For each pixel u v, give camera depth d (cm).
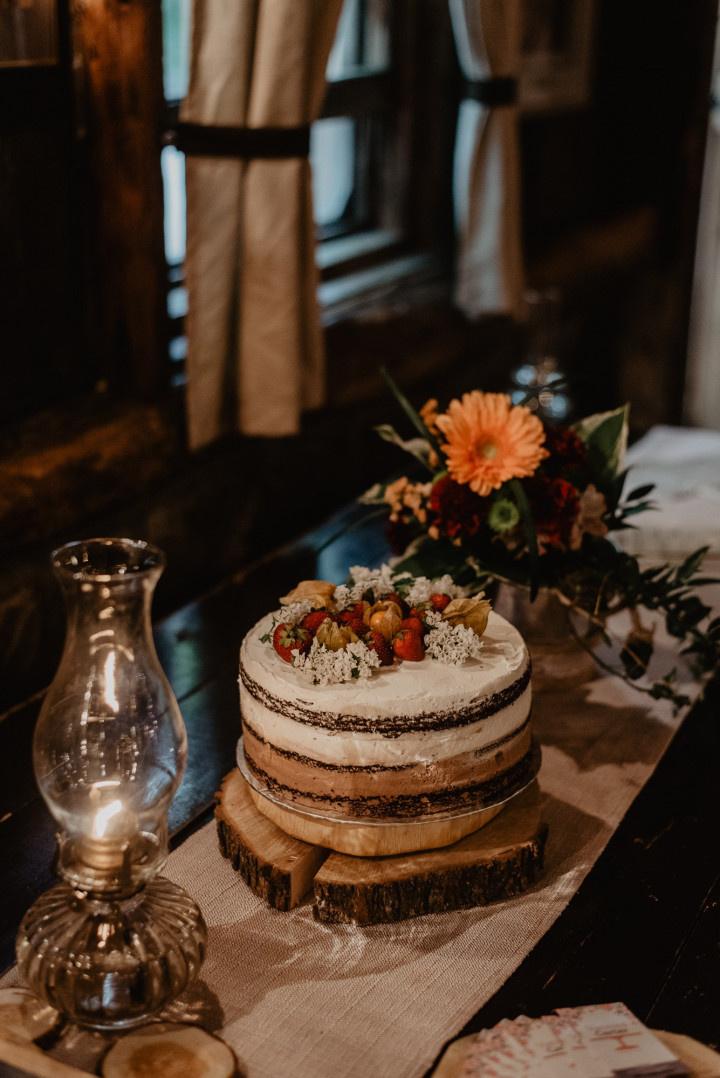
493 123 280
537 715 145
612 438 146
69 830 95
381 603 112
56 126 198
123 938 95
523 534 136
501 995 101
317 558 193
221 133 203
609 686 153
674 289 399
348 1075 92
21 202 196
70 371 215
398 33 303
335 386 262
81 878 95
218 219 208
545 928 109
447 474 138
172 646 163
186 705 148
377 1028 97
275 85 201
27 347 204
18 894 114
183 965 96
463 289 297
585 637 145
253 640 117
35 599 196
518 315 296
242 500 248
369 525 207
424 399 298
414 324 288
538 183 359
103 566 103
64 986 93
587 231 365
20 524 190
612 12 373
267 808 114
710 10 368
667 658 160
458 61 313
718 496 201
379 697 105
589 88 367
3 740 142
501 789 112
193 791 130
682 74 374
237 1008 99
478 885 111
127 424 212
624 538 183
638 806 129
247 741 115
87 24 193
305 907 112
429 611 115
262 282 213
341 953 106
